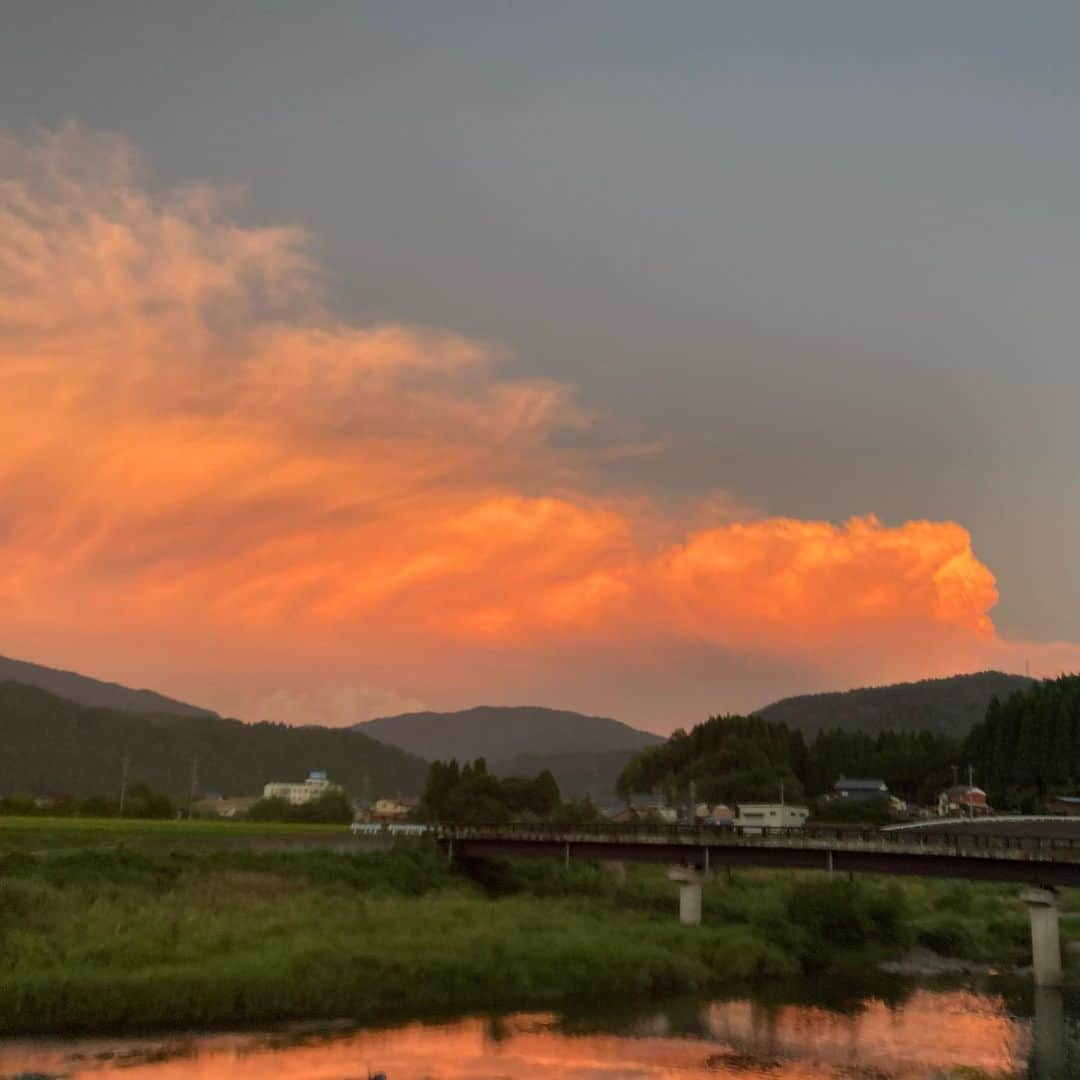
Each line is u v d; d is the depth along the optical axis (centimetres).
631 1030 6328
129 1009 5862
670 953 8031
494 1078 5262
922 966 9231
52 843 9394
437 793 18325
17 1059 5188
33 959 6325
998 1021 6981
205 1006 6022
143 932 7056
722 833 10225
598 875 11994
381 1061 5431
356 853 10850
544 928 8556
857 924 9531
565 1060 5625
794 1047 6106
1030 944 10362
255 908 8206
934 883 14475
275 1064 5288
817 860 9500
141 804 19012
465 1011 6531
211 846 9862
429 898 9981
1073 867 8356
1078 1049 6206
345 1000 6419
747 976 8275
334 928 7788
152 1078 5000
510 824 11975
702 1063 5706
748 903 10925
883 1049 6128
